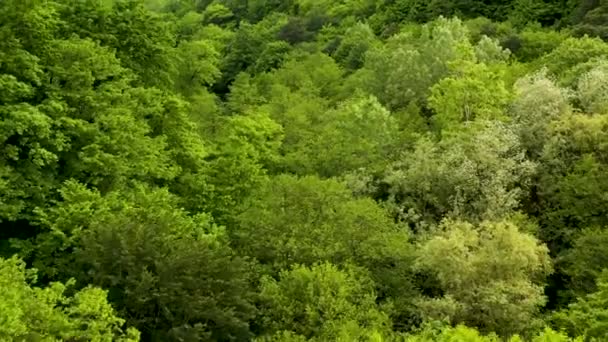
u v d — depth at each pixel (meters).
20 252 24.22
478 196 33.97
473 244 28.02
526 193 34.66
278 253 28.53
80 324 18.94
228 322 22.20
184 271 22.39
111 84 30.73
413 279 29.78
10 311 15.95
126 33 36.12
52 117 26.75
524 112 38.72
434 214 34.75
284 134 48.12
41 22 28.22
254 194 33.56
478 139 35.28
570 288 30.03
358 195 36.34
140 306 21.61
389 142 40.94
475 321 26.62
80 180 27.55
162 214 25.02
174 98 34.66
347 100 53.56
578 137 34.69
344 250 28.61
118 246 22.22
